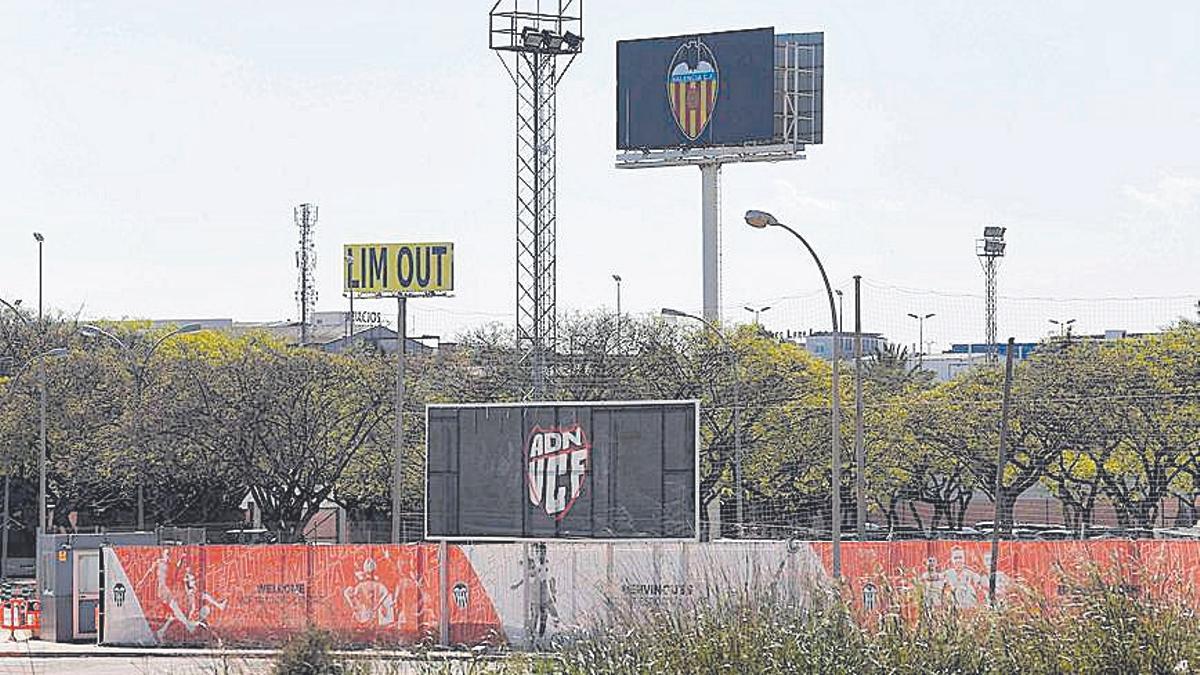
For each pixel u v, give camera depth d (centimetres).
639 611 6488
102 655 14062
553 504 13512
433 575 14150
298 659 5494
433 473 14012
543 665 6284
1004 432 18212
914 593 6181
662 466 13150
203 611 14650
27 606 16988
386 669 5741
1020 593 6306
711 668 5759
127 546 15488
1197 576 10812
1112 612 5794
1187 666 5644
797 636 5794
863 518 16588
